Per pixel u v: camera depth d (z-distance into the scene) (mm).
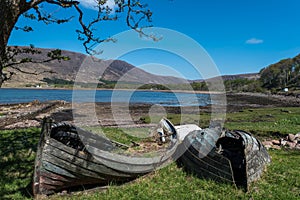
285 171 7992
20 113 23562
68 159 6195
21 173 7367
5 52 4289
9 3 4191
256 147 8281
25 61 4391
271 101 61188
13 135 11656
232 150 9094
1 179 6887
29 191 6379
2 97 55469
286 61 135375
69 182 6395
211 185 6945
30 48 4578
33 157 8656
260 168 7664
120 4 5738
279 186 6863
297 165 8781
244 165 7250
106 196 6234
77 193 6438
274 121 22297
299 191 6598
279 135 14625
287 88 109625
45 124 6191
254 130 15672
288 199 6078
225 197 6242
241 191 6543
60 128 7570
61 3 5160
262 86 131375
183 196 6305
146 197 6188
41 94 68625
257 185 6863
